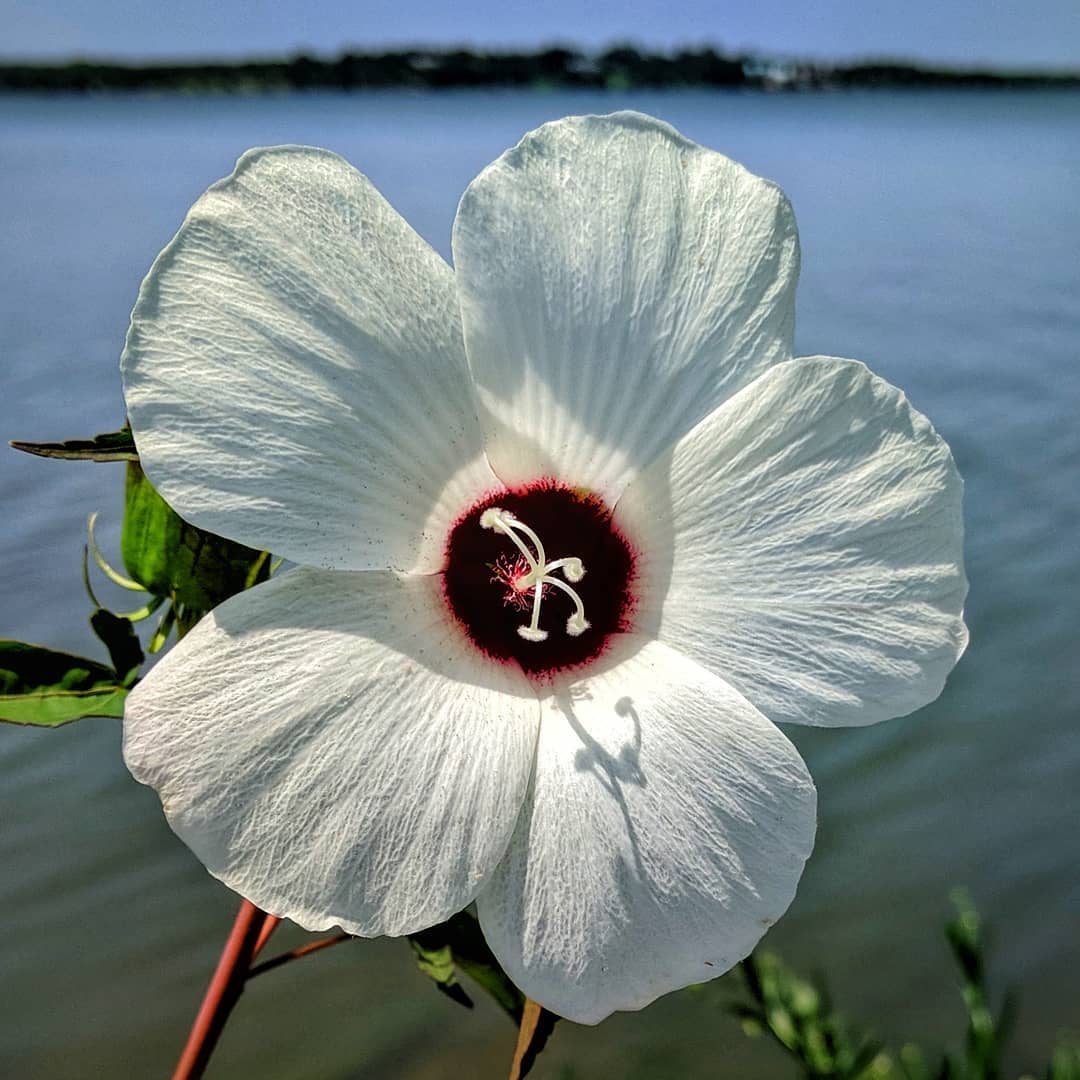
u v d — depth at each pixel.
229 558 0.20
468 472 0.18
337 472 0.17
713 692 0.18
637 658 0.19
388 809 0.17
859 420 0.18
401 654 0.18
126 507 0.20
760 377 0.18
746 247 0.18
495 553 0.19
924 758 0.85
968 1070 0.32
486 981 0.22
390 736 0.17
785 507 0.18
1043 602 1.01
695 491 0.18
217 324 0.16
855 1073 0.32
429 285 0.17
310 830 0.16
